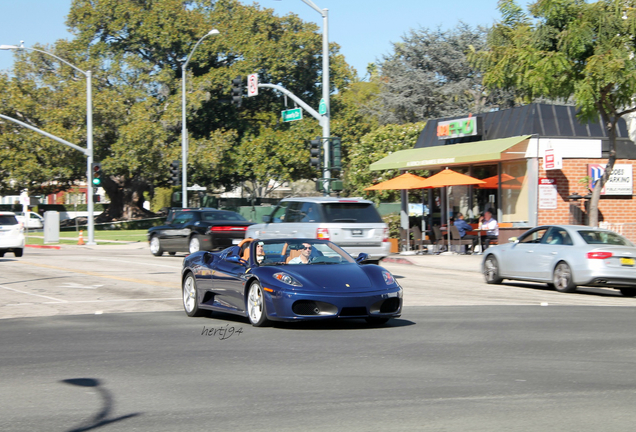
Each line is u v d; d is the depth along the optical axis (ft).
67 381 23.11
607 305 44.52
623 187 86.07
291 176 202.18
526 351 27.66
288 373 23.81
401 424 17.40
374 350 28.04
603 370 23.97
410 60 181.16
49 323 37.09
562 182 83.35
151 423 17.84
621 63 59.52
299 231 56.80
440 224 101.40
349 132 197.16
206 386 22.02
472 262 77.61
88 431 17.21
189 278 39.81
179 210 89.61
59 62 196.03
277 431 16.97
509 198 86.58
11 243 87.35
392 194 133.28
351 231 55.67
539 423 17.39
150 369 24.86
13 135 176.04
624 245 52.03
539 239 54.95
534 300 46.98
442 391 20.94
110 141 187.32
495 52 67.31
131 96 184.55
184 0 208.13
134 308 43.34
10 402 20.33
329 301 31.86
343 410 18.84
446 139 96.43
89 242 123.75
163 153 181.37
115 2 192.85
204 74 196.13
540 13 64.39
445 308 42.24
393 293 33.37
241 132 204.44
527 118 83.66
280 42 195.31
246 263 35.91
